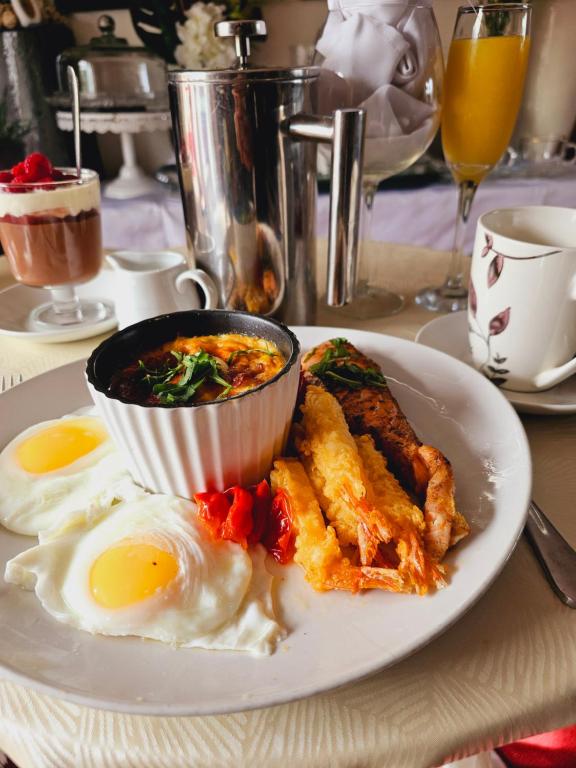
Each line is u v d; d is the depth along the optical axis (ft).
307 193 1.27
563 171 3.24
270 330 0.92
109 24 3.24
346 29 1.24
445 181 3.34
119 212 3.27
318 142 1.07
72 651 0.64
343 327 1.42
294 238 1.28
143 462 0.83
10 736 0.61
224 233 1.23
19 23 3.13
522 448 0.87
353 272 1.12
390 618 0.65
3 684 0.65
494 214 1.10
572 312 0.99
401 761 0.57
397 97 1.27
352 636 0.64
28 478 0.87
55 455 0.90
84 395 1.10
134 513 0.78
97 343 1.38
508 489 0.81
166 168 3.66
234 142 1.12
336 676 0.57
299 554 0.74
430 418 1.00
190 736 0.59
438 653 0.65
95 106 3.14
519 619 0.68
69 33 3.53
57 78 3.34
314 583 0.70
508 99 1.29
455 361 1.12
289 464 0.85
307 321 1.41
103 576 0.70
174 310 1.28
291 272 1.32
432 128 1.35
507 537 0.71
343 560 0.72
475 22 1.24
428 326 1.30
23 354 1.34
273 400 0.80
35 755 0.60
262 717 0.60
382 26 1.22
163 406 0.75
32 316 1.50
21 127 3.28
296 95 1.13
